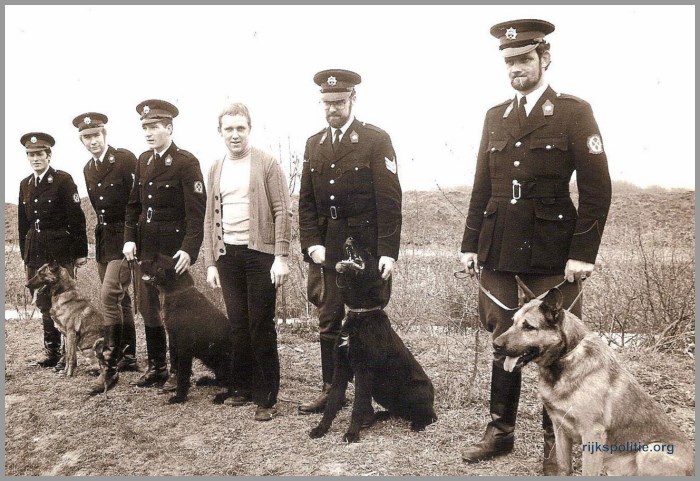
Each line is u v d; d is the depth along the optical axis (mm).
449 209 11984
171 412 4840
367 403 4141
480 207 3920
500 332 3762
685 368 5484
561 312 3268
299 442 4121
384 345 4125
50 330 6441
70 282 6152
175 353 5211
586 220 3438
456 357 5945
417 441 4078
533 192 3576
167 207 5156
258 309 4551
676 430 3268
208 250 4773
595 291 6844
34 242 6250
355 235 4387
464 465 3691
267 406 4590
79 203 6398
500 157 3693
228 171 4656
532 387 5031
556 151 3514
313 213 4633
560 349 3268
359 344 4098
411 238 8711
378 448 3967
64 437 4449
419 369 4324
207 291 7543
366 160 4332
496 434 3775
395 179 4332
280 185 4590
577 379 3223
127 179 5730
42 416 4887
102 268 5891
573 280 3525
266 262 4551
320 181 4457
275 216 4574
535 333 3246
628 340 6371
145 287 5395
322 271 4668
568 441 3340
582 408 3195
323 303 4684
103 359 5512
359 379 4148
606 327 6629
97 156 5824
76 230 6375
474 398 4812
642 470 3176
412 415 4273
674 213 14367
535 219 3578
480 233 3863
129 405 5043
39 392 5527
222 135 4594
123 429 4508
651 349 5980
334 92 4312
